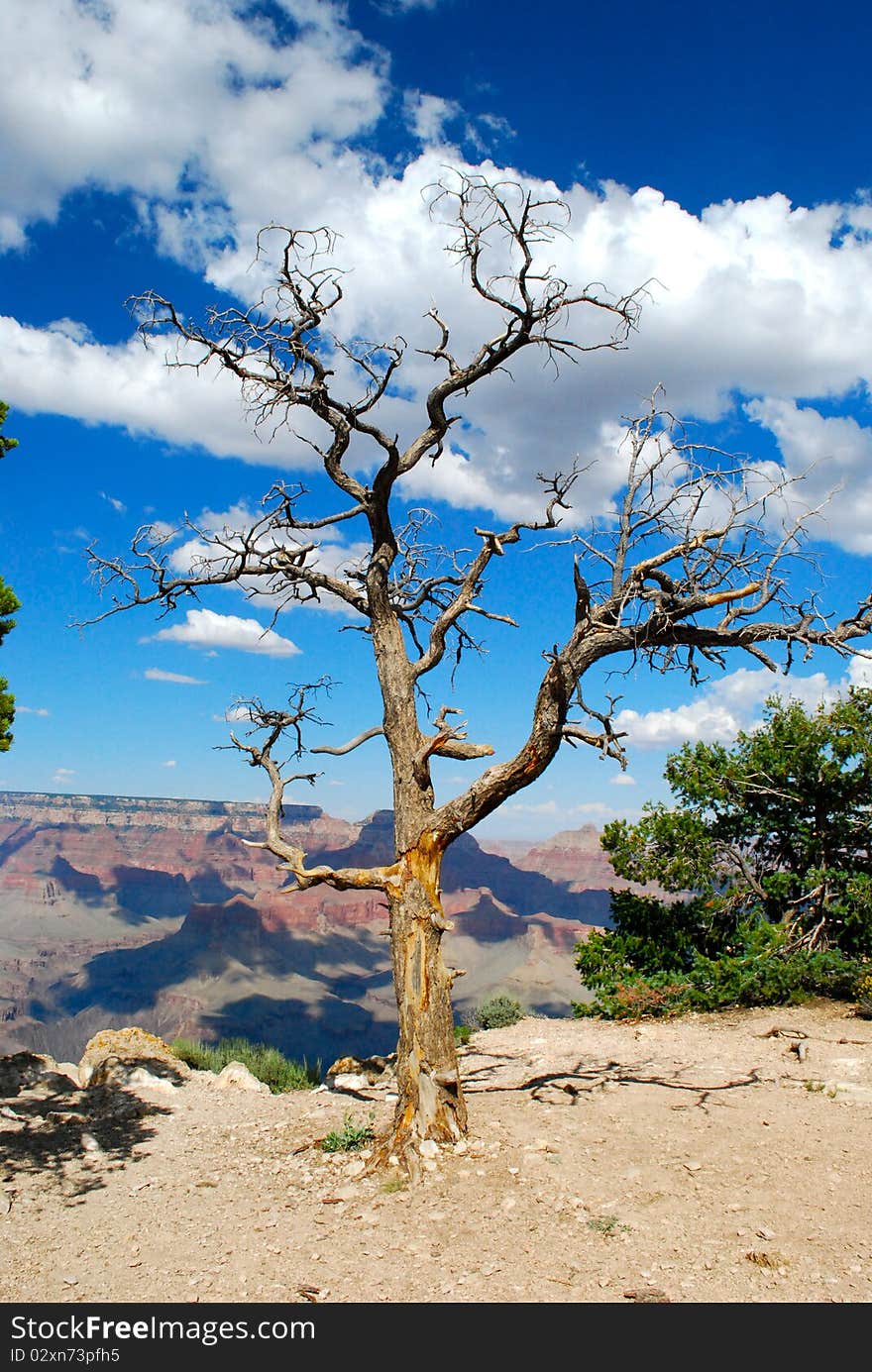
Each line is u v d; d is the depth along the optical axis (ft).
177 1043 50.96
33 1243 25.09
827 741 60.95
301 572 35.42
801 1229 22.82
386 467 33.22
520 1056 44.60
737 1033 47.24
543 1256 22.20
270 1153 32.27
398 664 33.60
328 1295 21.15
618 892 62.18
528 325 31.76
